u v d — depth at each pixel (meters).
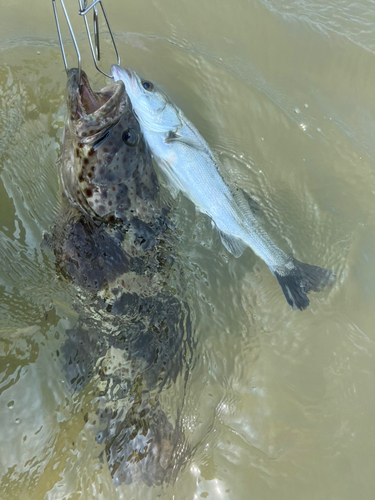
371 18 0.86
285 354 0.65
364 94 0.83
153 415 0.56
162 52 0.78
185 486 0.55
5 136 0.65
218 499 0.55
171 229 0.60
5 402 0.52
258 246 0.63
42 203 0.60
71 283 0.54
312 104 0.81
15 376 0.52
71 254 0.53
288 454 0.59
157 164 0.60
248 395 0.62
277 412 0.61
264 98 0.79
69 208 0.55
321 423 0.61
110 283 0.54
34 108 0.67
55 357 0.54
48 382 0.53
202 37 0.82
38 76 0.70
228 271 0.66
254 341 0.65
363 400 0.63
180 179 0.60
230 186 0.62
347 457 0.59
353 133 0.80
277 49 0.83
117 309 0.55
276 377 0.63
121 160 0.51
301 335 0.66
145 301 0.56
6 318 0.55
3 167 0.63
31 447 0.51
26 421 0.52
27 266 0.57
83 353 0.55
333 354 0.66
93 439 0.53
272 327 0.66
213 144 0.74
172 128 0.58
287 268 0.64
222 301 0.64
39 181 0.61
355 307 0.68
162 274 0.58
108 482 0.53
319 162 0.77
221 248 0.66
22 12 0.77
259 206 0.71
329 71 0.83
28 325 0.54
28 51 0.72
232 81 0.79
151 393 0.56
